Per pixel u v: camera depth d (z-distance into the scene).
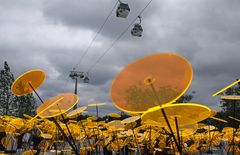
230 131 3.91
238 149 3.91
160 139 4.23
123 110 1.83
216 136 4.38
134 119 3.65
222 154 4.36
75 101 2.80
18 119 4.06
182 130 2.80
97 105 4.28
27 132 4.46
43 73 2.91
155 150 4.17
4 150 4.40
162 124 2.01
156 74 1.77
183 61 1.71
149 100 1.77
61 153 4.65
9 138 4.33
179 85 1.69
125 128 4.07
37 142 4.90
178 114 1.81
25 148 4.76
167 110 1.75
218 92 2.00
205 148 4.58
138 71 1.82
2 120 3.96
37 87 2.99
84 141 4.80
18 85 2.87
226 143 4.34
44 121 4.42
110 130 4.59
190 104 1.67
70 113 3.64
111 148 4.87
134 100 1.81
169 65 1.74
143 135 4.52
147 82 1.79
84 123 4.66
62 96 2.92
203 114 1.82
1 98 30.11
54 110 2.78
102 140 4.95
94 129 4.89
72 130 4.39
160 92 1.74
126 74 1.86
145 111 1.76
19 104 27.47
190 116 1.83
